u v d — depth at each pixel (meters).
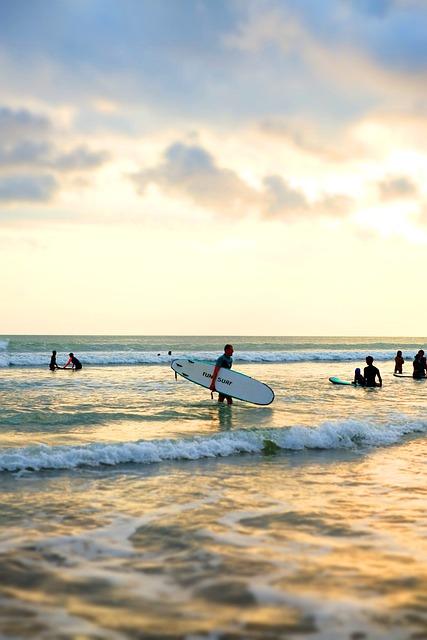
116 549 4.86
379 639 3.25
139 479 7.45
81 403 14.48
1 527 5.39
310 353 49.38
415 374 25.69
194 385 20.39
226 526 5.55
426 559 4.69
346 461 8.98
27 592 3.90
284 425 11.59
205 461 8.71
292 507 6.25
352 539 5.19
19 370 29.38
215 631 3.31
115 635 3.25
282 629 3.35
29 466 7.82
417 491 7.07
